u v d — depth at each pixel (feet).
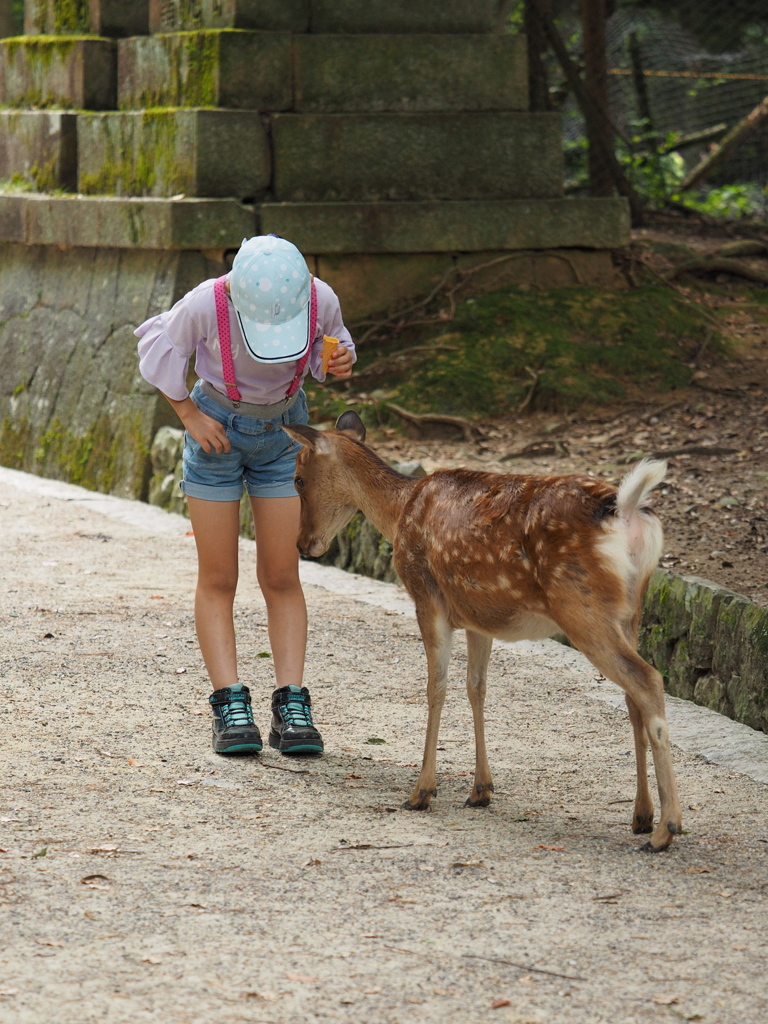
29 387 44.75
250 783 16.47
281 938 11.83
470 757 17.95
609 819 15.44
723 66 67.00
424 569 16.02
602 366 39.63
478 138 42.24
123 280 41.14
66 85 44.86
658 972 11.29
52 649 22.65
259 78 39.83
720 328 43.42
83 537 32.83
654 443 34.68
